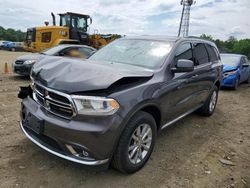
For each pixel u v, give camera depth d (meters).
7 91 8.02
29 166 3.67
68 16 18.53
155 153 4.37
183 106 4.89
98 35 19.25
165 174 3.75
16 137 4.53
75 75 3.38
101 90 3.14
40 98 3.62
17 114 5.75
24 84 9.42
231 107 8.20
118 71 3.50
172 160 4.18
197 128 5.81
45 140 3.50
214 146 4.88
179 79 4.47
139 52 4.69
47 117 3.36
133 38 5.22
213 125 6.14
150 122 3.78
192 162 4.17
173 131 5.50
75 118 3.17
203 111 6.56
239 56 12.59
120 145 3.35
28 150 4.09
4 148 4.12
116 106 3.17
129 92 3.38
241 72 12.05
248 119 6.91
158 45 4.75
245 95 10.48
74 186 3.33
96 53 5.20
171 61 4.38
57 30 17.70
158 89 3.85
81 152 3.21
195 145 4.86
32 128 3.55
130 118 3.35
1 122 5.20
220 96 9.95
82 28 19.06
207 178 3.75
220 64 6.77
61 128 3.18
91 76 3.31
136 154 3.66
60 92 3.21
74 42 17.61
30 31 19.03
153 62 4.35
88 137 3.08
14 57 24.52
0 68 14.37
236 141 5.25
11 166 3.63
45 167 3.67
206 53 6.12
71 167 3.71
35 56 10.37
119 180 3.52
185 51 5.00
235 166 4.18
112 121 3.14
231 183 3.69
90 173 3.62
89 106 3.11
